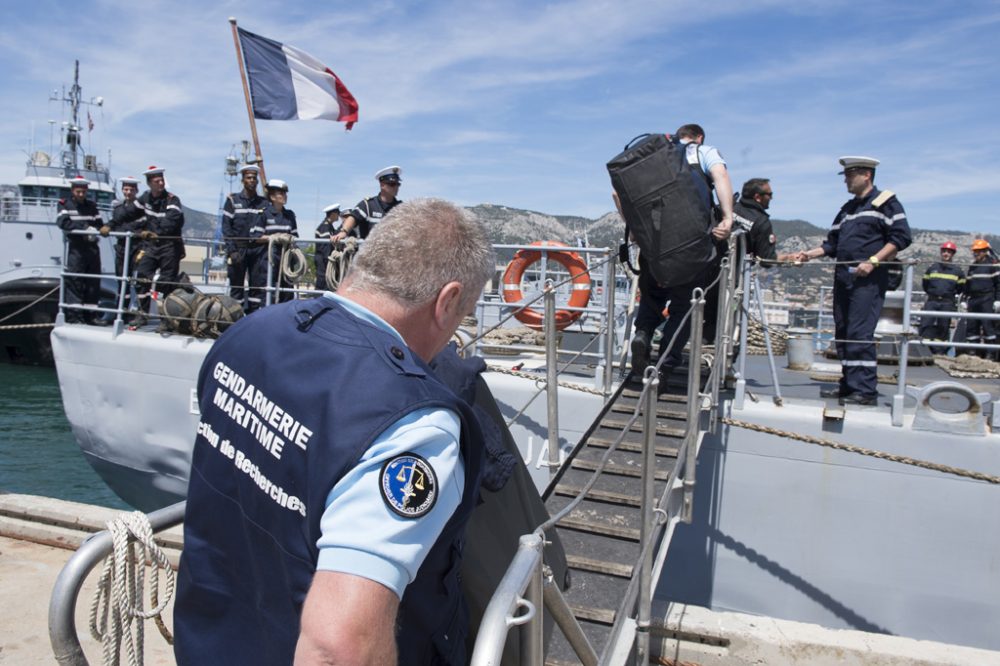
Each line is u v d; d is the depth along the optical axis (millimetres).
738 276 5754
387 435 1255
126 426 7574
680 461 3754
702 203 4930
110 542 1870
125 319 9992
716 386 4992
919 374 7441
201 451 1534
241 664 1467
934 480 5094
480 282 1535
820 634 3838
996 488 4957
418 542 1225
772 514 5473
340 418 1271
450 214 1512
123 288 7879
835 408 5445
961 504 5039
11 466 12820
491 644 1298
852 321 5727
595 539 3781
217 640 1506
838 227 6094
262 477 1381
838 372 7191
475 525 1804
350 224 7715
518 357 7688
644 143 4930
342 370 1327
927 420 5117
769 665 3812
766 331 5852
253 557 1423
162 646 3834
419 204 1522
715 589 5602
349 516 1203
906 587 5188
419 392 1308
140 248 9219
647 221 4898
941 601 5113
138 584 1938
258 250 8695
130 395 7527
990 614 5012
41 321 21422
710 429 5242
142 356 7434
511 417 6219
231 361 1501
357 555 1174
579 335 8539
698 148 5121
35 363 22625
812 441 5133
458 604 1598
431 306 1484
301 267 7594
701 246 4898
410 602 1407
